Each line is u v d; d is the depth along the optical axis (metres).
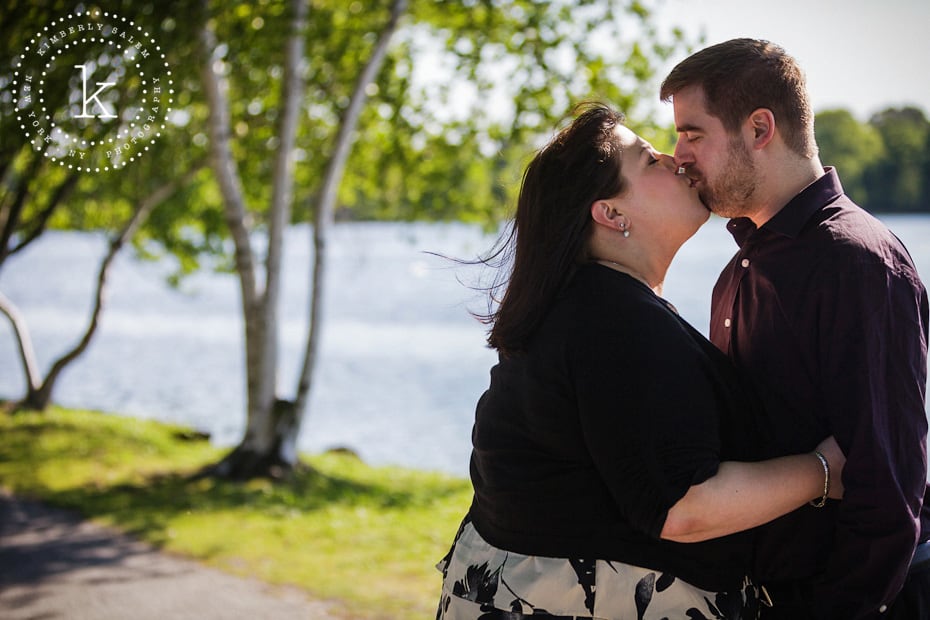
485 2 9.30
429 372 21.72
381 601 5.12
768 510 1.68
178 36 7.43
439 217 10.82
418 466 12.74
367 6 9.25
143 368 22.97
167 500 7.82
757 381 1.85
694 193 1.90
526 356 1.82
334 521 7.23
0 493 7.99
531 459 1.81
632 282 1.79
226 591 5.33
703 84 1.88
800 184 1.88
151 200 11.93
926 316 1.86
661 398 1.66
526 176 1.91
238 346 27.56
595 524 1.75
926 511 1.92
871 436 1.68
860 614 1.76
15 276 59.75
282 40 8.45
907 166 40.78
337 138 9.08
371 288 49.09
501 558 1.82
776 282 1.82
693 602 1.75
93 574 5.68
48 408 12.52
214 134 8.55
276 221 8.99
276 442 9.15
